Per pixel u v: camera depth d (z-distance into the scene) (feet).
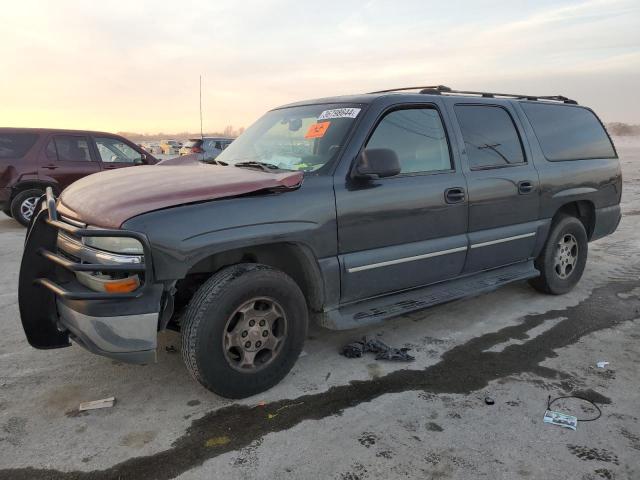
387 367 12.23
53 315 10.57
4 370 11.85
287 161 12.33
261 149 13.38
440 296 13.64
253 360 10.58
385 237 12.14
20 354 12.71
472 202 13.87
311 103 14.16
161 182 10.48
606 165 18.51
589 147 18.16
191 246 9.22
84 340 9.47
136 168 12.86
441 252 13.32
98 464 8.58
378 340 13.80
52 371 11.82
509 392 11.09
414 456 8.84
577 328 14.82
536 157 15.97
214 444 9.14
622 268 21.34
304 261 11.17
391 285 12.58
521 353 13.12
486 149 14.64
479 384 11.44
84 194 10.73
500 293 18.04
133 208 9.23
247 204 9.98
